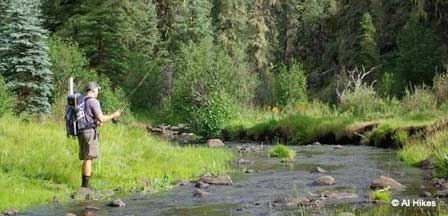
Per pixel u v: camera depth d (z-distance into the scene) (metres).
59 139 12.66
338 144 22.78
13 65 27.16
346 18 54.12
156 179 11.20
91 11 42.66
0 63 27.11
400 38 44.94
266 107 39.22
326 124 23.88
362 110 26.62
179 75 38.88
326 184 10.73
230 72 36.34
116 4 44.16
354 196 9.29
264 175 12.32
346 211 7.95
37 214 8.23
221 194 9.88
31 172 10.72
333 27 56.22
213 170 13.12
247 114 32.84
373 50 46.00
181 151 15.80
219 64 35.34
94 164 11.83
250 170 13.07
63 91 29.77
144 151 14.02
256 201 9.09
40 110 27.50
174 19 62.56
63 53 33.16
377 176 11.73
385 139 20.22
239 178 11.91
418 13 42.41
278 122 26.08
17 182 10.15
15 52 27.11
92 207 8.63
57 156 11.57
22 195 9.33
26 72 27.28
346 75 44.53
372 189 10.04
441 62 40.75
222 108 26.97
